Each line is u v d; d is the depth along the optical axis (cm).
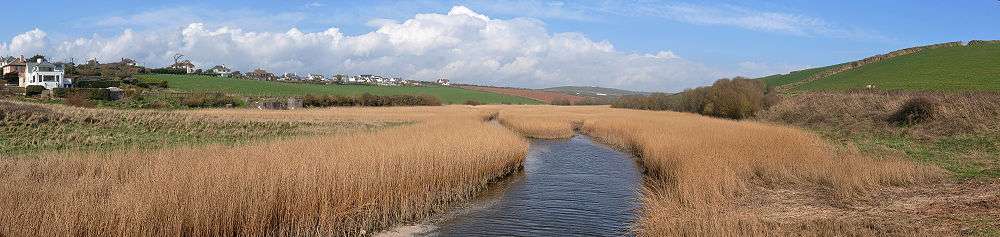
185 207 991
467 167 1761
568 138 4044
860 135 2928
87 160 1543
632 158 2764
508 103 13050
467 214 1460
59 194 1024
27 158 1702
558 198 1684
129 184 1085
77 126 3472
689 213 1128
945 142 2359
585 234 1266
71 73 11906
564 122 4703
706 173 1490
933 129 2633
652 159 2208
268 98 8994
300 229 1120
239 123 4241
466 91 15350
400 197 1412
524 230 1304
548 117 5831
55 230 876
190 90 9969
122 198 973
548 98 14950
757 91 5950
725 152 1953
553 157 2816
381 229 1297
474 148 1947
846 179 1444
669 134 2834
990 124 2416
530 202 1620
